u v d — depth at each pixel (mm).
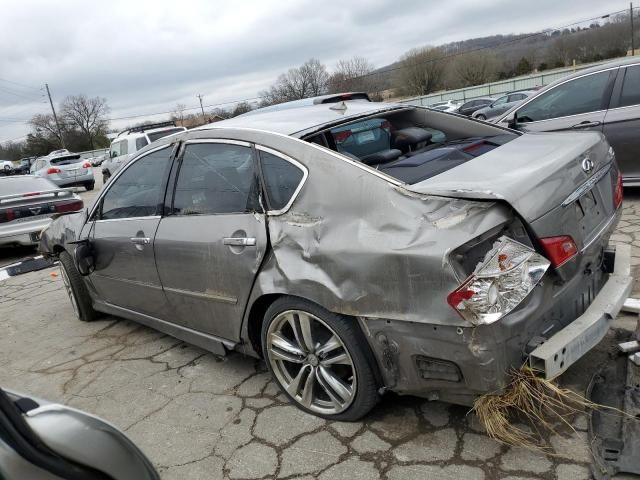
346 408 2705
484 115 21047
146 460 1456
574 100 6164
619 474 2178
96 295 4504
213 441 2859
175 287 3383
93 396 3529
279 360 2959
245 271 2848
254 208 2842
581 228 2502
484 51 60844
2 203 8023
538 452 2398
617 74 5859
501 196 2152
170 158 3455
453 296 2098
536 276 2178
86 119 74500
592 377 2822
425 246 2166
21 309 5609
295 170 2693
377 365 2549
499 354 2145
